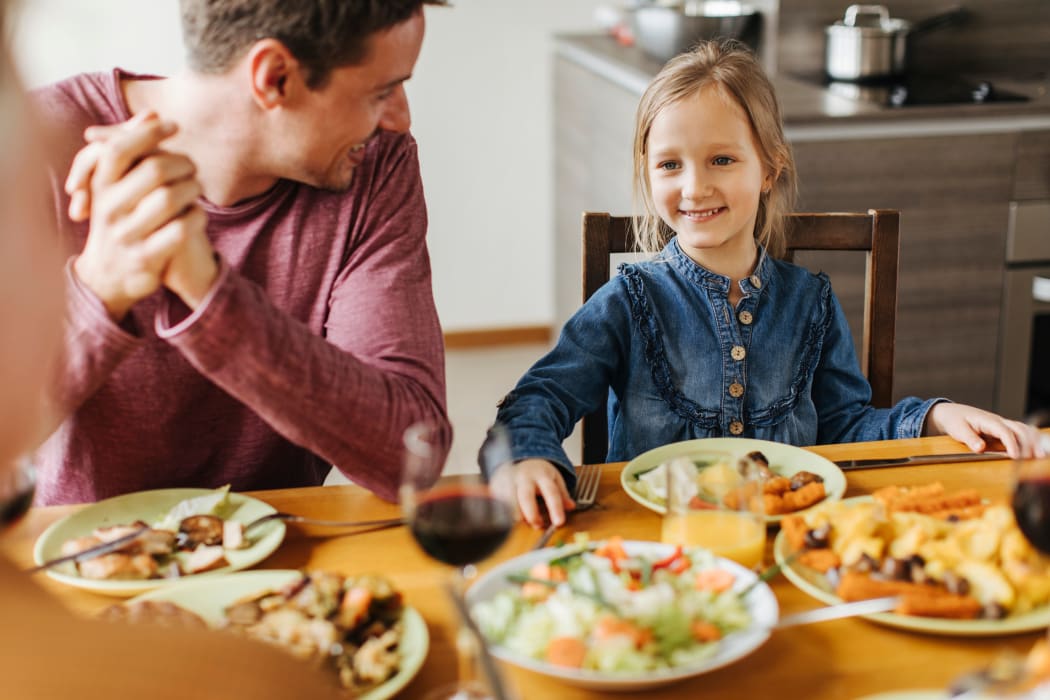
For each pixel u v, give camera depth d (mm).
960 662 900
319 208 1320
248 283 1091
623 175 3000
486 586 967
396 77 1159
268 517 1140
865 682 877
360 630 926
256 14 1096
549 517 1187
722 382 1623
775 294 1661
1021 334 2785
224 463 1362
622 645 846
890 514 1072
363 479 1188
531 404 1420
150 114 1062
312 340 1126
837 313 1675
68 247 1259
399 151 1362
